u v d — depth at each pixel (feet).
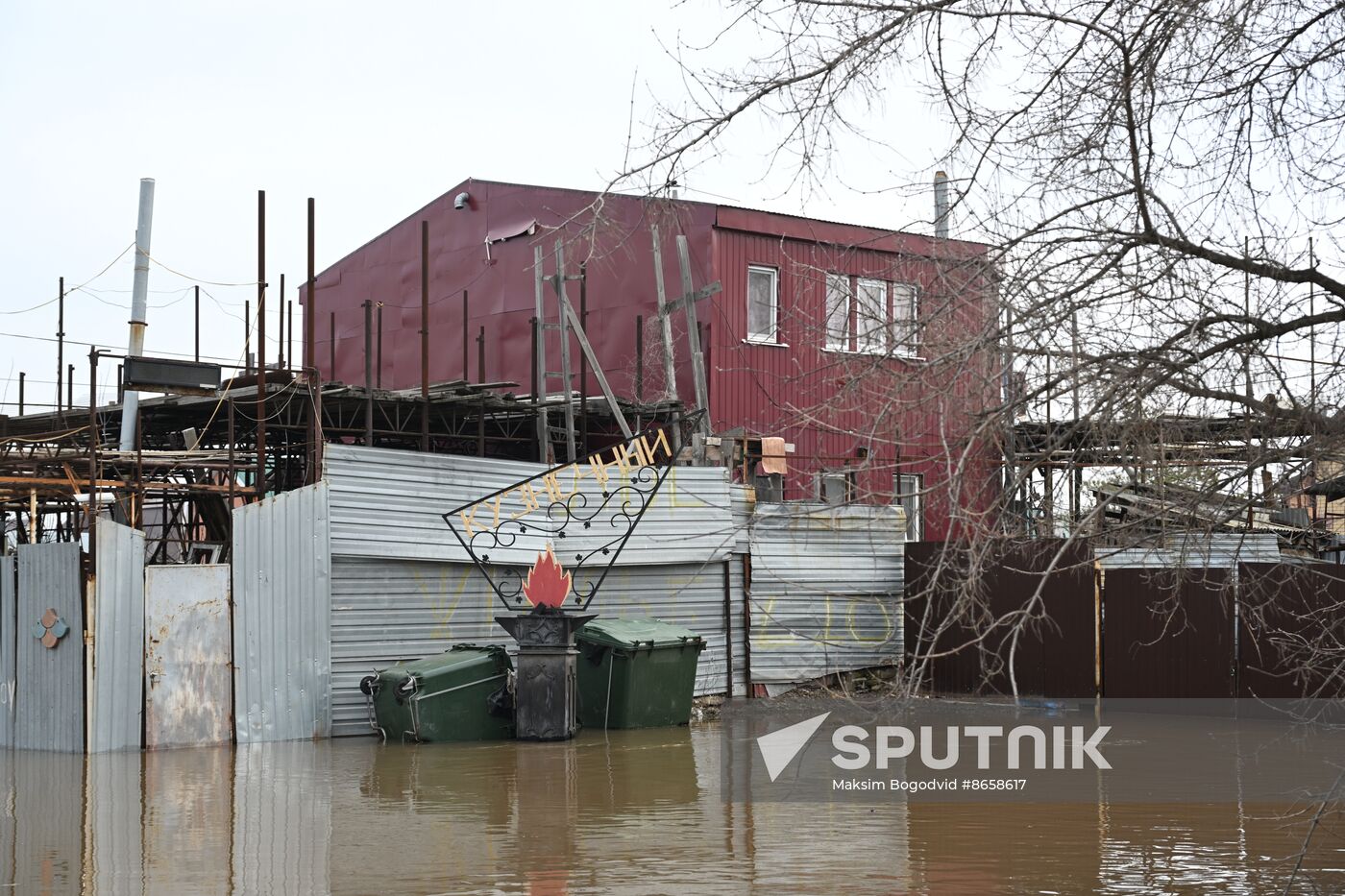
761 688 73.36
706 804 41.22
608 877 30.96
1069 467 20.85
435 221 103.09
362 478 60.13
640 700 61.72
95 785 45.21
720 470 71.87
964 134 22.26
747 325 86.43
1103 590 73.72
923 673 19.38
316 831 36.83
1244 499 21.42
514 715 58.54
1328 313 21.62
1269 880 30.68
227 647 56.29
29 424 72.54
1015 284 20.39
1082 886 30.04
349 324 110.42
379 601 60.75
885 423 20.17
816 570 74.90
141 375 58.29
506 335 97.09
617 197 27.17
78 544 54.08
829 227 43.32
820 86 22.06
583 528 67.15
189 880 31.04
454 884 30.40
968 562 19.43
